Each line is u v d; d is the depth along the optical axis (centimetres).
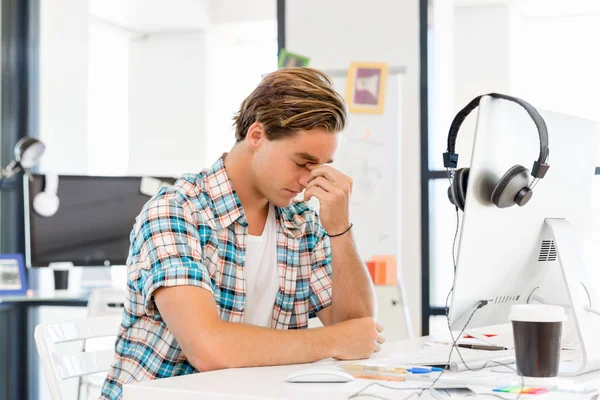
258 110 158
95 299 314
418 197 351
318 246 181
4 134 415
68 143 439
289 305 172
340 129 158
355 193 352
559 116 146
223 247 161
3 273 350
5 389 405
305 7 364
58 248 366
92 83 485
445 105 369
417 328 350
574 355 161
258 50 532
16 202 407
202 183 165
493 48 373
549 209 145
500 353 155
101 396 157
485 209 133
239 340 140
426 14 351
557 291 151
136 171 543
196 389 115
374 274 343
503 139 133
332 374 121
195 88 540
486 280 136
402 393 113
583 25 362
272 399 108
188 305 143
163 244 150
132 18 515
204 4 503
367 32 357
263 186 160
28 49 420
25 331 408
